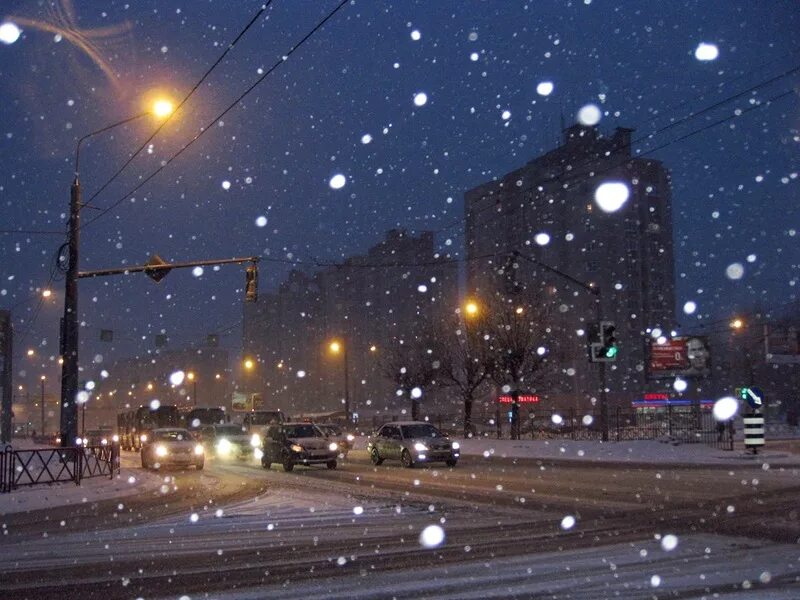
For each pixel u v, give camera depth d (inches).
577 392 2822.3
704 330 2479.1
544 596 304.8
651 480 803.4
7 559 414.0
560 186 2763.3
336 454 1154.0
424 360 2178.9
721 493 651.5
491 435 2047.2
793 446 1400.1
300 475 1032.2
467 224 3112.7
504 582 330.3
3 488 814.5
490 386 2509.8
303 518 557.3
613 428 1845.5
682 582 321.7
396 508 605.0
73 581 355.9
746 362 2471.7
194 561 398.3
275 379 4399.6
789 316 2346.2
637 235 2829.7
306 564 382.9
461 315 2199.8
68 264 951.0
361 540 454.0
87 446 1047.0
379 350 3538.4
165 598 317.7
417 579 340.8
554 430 2070.6
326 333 4079.7
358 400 3796.8
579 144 2723.9
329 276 4062.5
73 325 940.0
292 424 1192.2
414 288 3567.9
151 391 5561.0
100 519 595.8
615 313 2753.4
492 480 852.6
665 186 2933.1
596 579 331.6
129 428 2276.1
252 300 986.7
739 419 2394.2
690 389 2753.4
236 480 967.6
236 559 401.4
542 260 2812.5
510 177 2942.9
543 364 2027.6
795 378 2696.9
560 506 593.0
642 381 2755.9
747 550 388.8
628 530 462.3
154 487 889.5
